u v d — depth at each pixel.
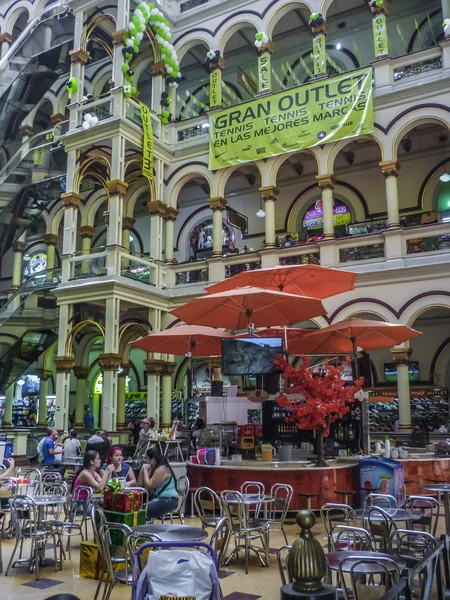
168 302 19.39
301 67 21.27
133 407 24.50
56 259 25.81
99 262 17.80
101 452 10.98
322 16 17.97
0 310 20.02
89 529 9.78
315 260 17.05
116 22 19.48
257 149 18.38
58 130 20.55
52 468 14.04
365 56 20.28
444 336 19.31
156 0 20.31
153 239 19.39
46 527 7.66
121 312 19.80
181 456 12.14
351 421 12.53
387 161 16.44
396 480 9.95
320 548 3.74
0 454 14.17
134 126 18.72
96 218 25.56
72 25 21.56
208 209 23.34
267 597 6.11
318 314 12.49
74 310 18.47
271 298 11.36
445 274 15.11
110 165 19.50
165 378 19.02
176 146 20.25
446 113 15.78
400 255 15.80
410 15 19.62
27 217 21.78
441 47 16.20
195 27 20.67
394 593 3.36
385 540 6.34
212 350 14.51
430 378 19.28
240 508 7.26
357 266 16.36
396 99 16.53
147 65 21.38
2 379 19.94
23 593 6.29
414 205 19.30
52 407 26.59
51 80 22.11
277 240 21.33
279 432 13.09
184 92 23.53
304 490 10.18
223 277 18.58
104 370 16.91
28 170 20.92
